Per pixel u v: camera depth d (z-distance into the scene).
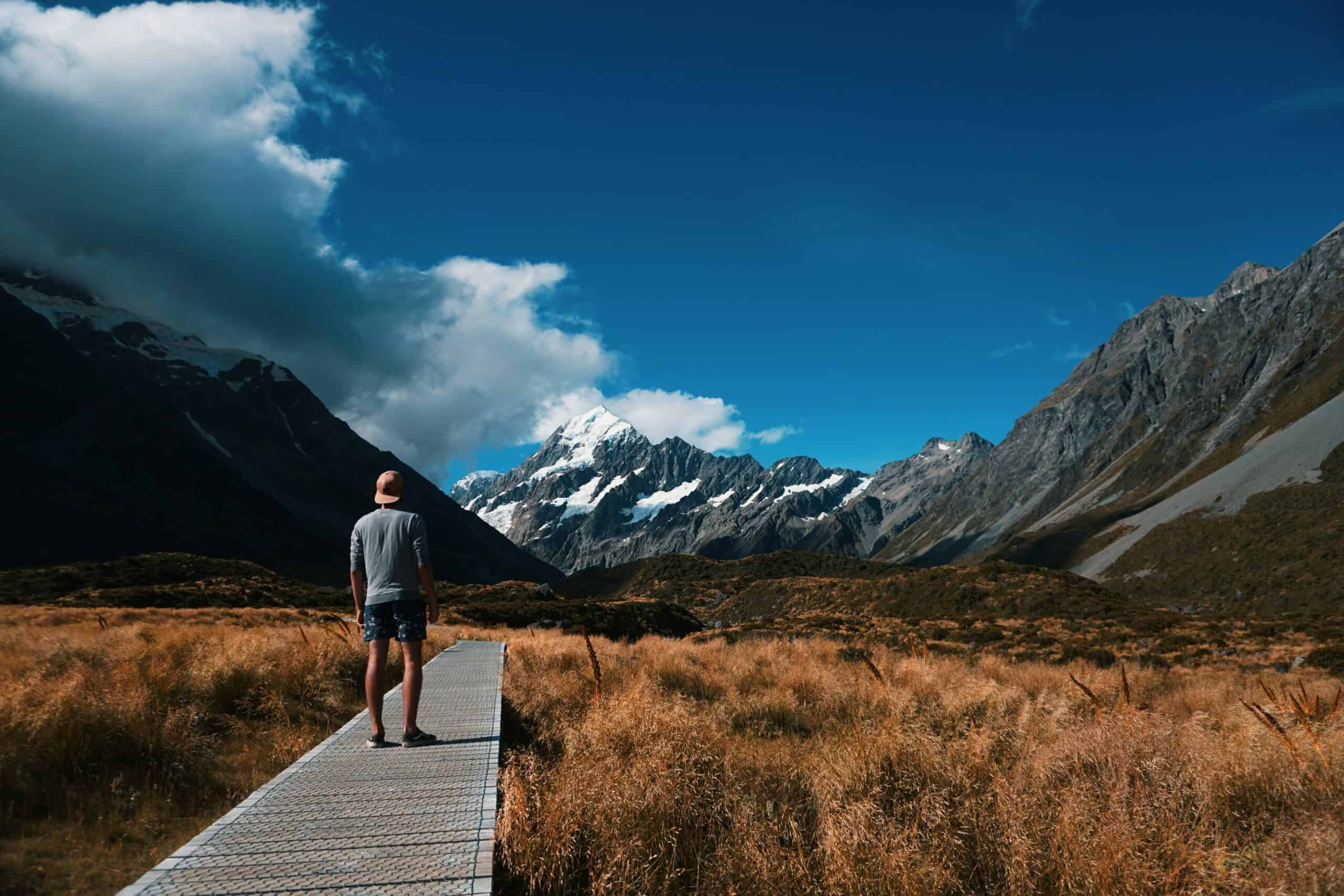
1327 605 100.56
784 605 82.81
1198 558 145.50
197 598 53.72
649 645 18.67
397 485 6.19
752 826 4.40
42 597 57.62
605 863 3.94
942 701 9.47
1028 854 4.07
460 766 5.08
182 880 3.23
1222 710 9.58
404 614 5.78
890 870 3.84
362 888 3.20
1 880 3.79
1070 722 7.59
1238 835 4.66
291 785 4.63
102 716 5.91
